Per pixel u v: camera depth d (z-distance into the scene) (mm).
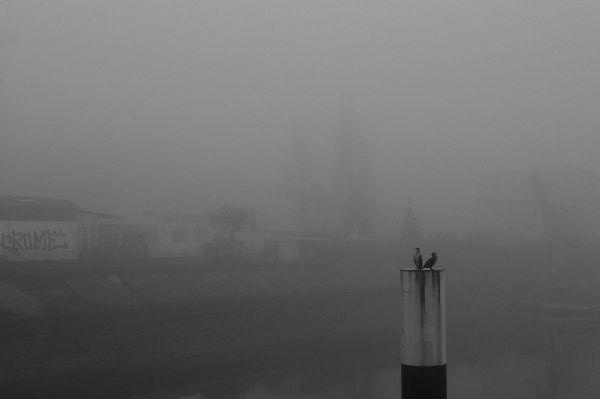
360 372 45625
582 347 57656
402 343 16859
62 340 43438
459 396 38938
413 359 16531
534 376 44781
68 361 41812
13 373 38625
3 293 46906
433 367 16406
